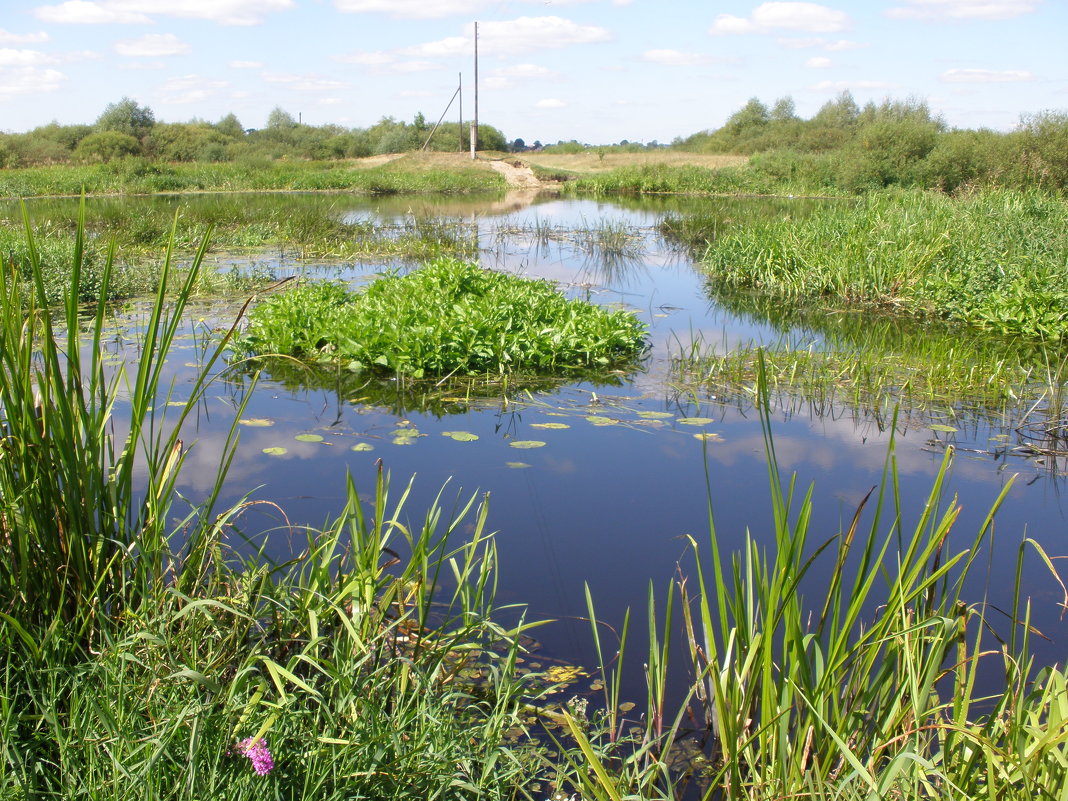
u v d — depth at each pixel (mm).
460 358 7898
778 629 3707
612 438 6324
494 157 49250
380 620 2998
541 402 7199
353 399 7203
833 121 49781
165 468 3039
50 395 2863
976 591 4195
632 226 22328
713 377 7930
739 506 5129
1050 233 12656
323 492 5172
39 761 2223
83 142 47469
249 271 13789
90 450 2807
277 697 2604
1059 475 5621
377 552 3043
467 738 2707
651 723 2904
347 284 11953
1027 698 2342
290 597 3109
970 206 16422
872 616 3832
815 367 8188
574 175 46031
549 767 2895
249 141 59812
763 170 37938
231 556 4137
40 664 2500
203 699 2506
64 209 24203
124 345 8609
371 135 60844
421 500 5121
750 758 2520
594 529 4789
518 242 19000
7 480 2676
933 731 2680
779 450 6090
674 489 5371
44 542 2719
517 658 3559
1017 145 26656
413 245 17328
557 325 8734
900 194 23156
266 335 8344
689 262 16438
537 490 5324
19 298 2709
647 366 8430
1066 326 9234
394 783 2375
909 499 5234
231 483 5289
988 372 7816
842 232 14039
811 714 2455
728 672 2660
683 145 61562
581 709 3199
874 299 11773
